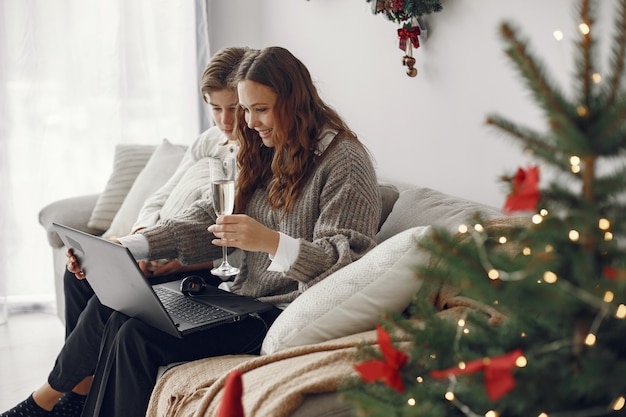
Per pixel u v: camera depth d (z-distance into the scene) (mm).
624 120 861
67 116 3729
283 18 3621
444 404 1041
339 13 3092
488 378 875
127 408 1869
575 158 927
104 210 3115
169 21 3828
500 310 1079
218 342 1911
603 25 1782
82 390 2256
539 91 902
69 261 2123
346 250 1855
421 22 2529
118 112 3793
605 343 942
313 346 1541
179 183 2771
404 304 1664
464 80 2383
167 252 2213
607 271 840
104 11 3713
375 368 1041
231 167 1880
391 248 1681
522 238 979
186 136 3932
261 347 1933
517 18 2127
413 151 2697
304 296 1743
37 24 3615
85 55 3715
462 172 2445
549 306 875
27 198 3717
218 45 3947
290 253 1850
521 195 942
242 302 1976
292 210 2045
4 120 3564
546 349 960
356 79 3018
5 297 3564
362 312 1647
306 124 2025
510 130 979
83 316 2150
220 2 3904
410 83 2670
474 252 959
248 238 1844
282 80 1998
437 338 1058
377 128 2906
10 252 3686
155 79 3854
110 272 1836
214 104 2408
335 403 1361
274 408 1330
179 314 1907
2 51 3543
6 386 2869
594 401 954
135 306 1854
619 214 934
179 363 1870
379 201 2025
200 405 1499
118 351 1874
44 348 3277
